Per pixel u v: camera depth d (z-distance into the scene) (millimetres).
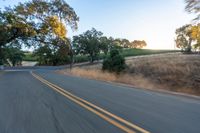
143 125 6898
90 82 21594
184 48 105562
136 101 11242
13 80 23188
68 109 9125
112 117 7836
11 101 10961
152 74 31656
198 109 9430
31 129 6543
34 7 50438
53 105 9945
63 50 56625
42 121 7359
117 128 6578
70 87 16984
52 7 52125
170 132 6258
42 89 15672
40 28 52469
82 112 8594
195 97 12914
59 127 6695
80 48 106625
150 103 10734
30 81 22031
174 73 29219
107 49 111000
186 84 23250
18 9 50031
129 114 8320
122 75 30312
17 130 6469
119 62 33688
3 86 17531
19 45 54875
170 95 13648
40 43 55250
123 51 147750
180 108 9617
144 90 15992
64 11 52938
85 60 119500
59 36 53938
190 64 34781
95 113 8422
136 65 39812
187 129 6547
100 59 119188
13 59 122312
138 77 27906
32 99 11523
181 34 102062
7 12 49250
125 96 12859
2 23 48156
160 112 8766
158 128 6613
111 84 20062
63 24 53500
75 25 54938
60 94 13234
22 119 7629
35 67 86562
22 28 49656
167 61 42312
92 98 11891
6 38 50531
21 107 9555
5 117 7926
